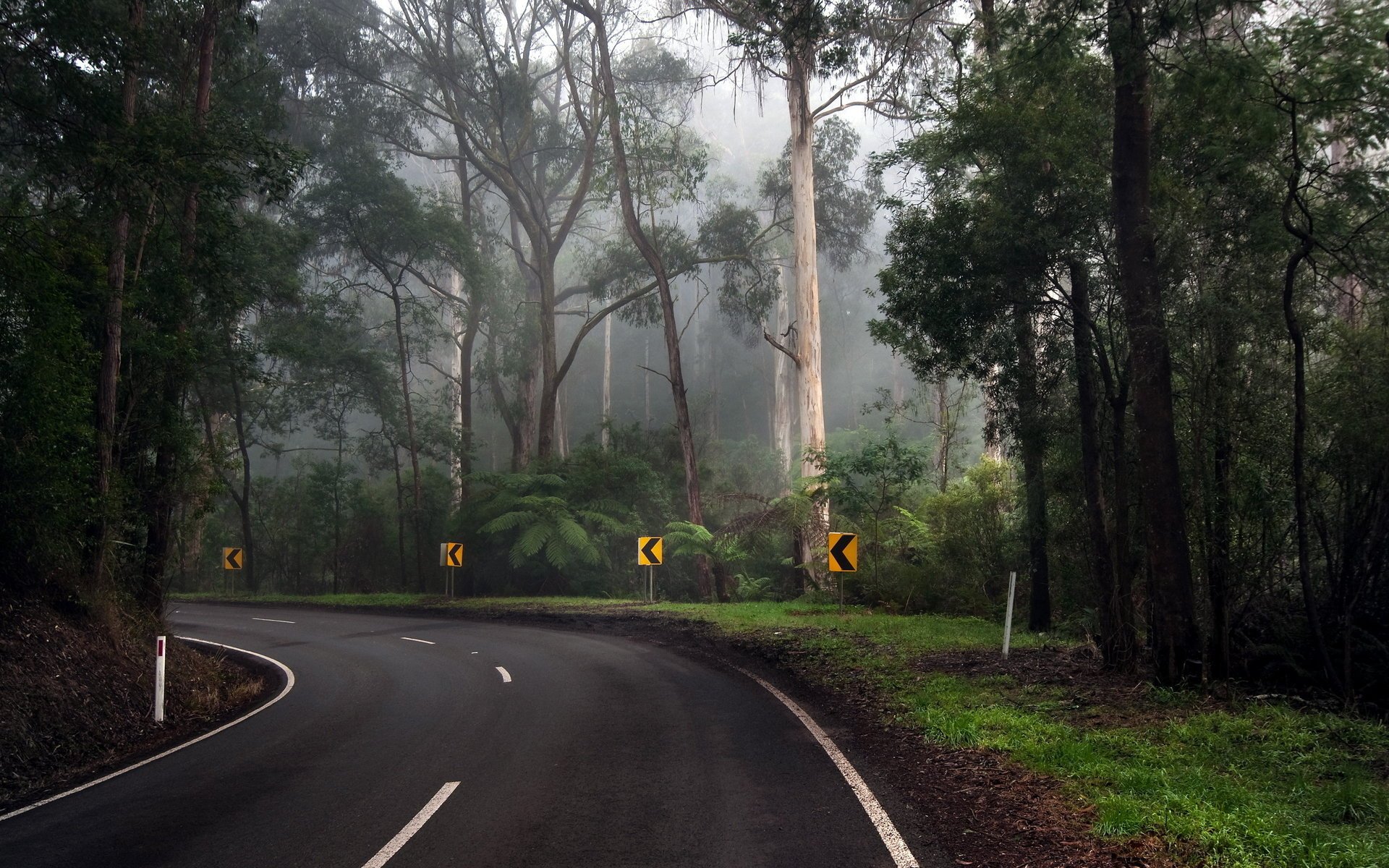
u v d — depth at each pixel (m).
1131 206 10.17
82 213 13.54
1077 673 11.48
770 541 28.66
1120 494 11.44
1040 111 11.66
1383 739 7.86
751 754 8.27
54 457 11.50
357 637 21.44
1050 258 11.62
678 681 13.01
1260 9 9.70
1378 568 10.15
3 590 11.42
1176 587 9.99
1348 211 10.09
